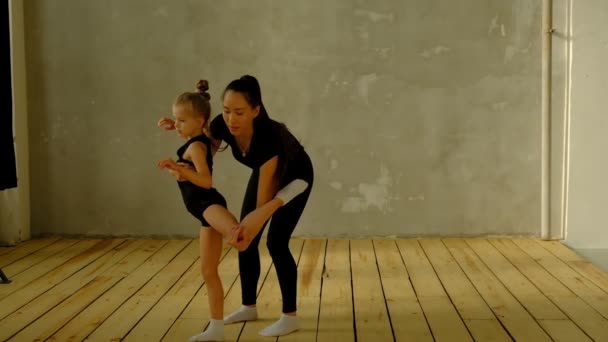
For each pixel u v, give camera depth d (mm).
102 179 6152
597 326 3738
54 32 6066
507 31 5945
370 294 4406
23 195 6086
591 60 5848
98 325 3795
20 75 6031
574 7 5840
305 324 3820
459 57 5973
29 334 3645
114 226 6180
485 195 6059
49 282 4699
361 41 5984
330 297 4348
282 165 3473
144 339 3578
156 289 4523
